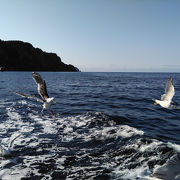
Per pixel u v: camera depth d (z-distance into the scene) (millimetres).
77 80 81750
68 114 19922
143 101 29438
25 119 17953
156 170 9211
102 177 9422
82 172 9883
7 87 45938
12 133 14578
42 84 7730
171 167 9227
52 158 11188
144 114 21078
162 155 10977
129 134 14023
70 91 41656
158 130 15867
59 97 32594
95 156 11336
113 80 86750
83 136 13961
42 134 14398
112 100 29938
